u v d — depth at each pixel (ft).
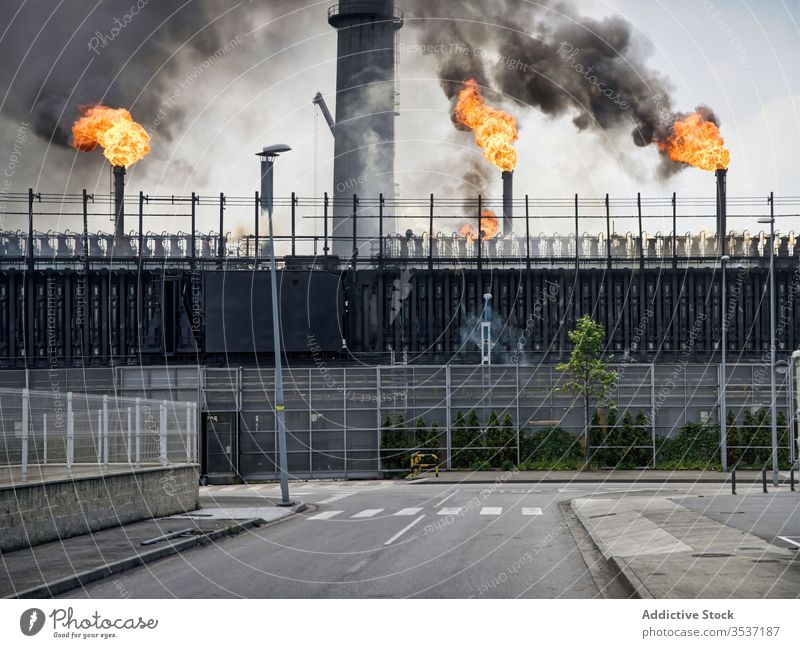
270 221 176.35
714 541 91.09
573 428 264.31
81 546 93.66
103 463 114.93
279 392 164.04
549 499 173.78
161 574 78.84
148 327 318.45
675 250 326.85
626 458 259.80
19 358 313.94
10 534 90.07
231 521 123.34
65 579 71.56
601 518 123.44
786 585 65.21
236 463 259.19
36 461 98.63
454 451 261.65
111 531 109.40
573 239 341.00
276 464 261.03
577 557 87.86
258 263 327.26
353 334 324.80
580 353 259.80
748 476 237.25
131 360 318.24
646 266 329.52
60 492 100.58
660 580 67.15
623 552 85.30
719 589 63.72
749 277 325.62
